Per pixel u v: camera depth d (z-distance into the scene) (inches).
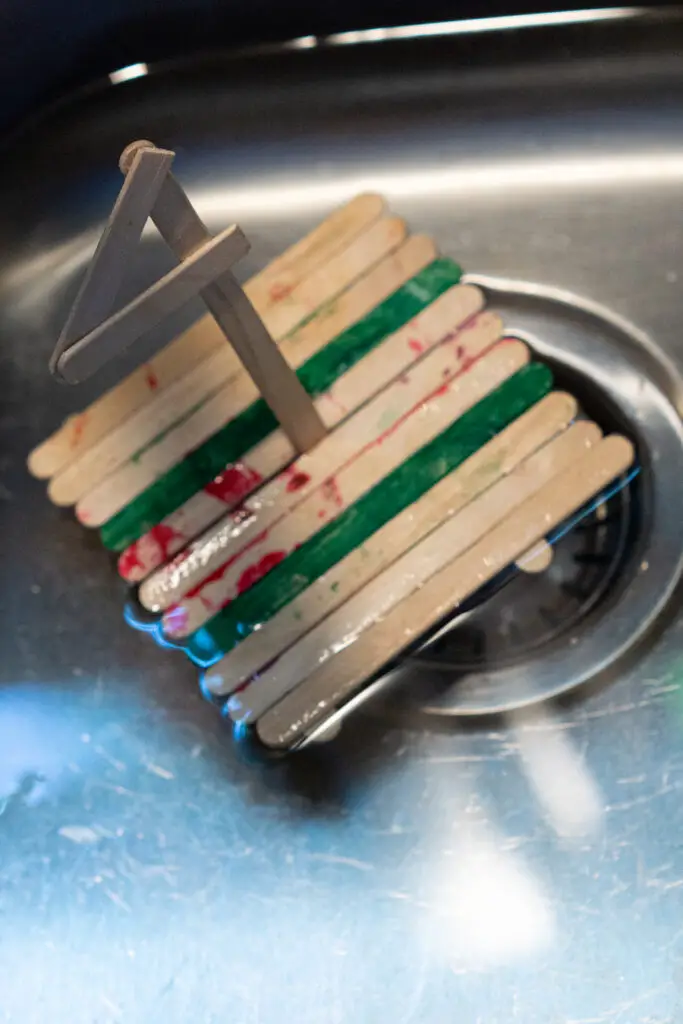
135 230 14.8
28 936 18.0
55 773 18.4
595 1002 17.4
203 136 20.2
